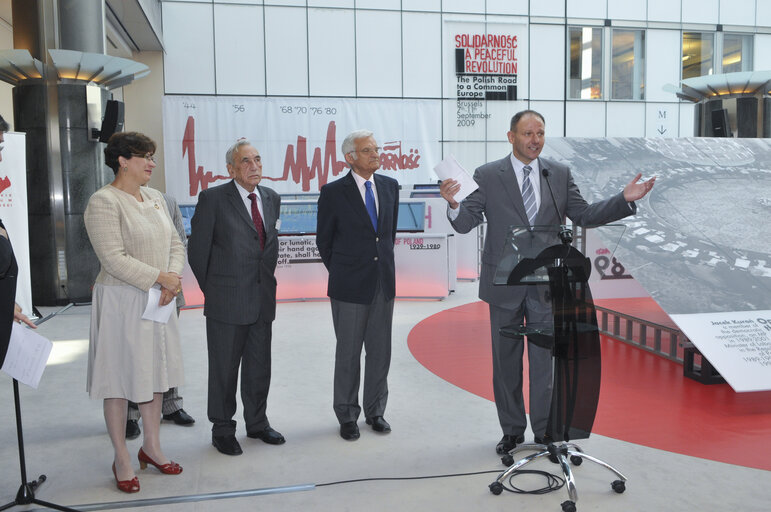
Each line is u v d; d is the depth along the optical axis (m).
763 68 14.91
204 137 12.49
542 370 2.98
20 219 5.68
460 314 6.66
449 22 13.54
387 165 13.20
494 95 13.83
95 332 2.59
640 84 14.52
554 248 2.51
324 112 12.94
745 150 5.61
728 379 3.54
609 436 3.14
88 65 7.55
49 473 2.81
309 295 7.60
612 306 5.67
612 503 2.42
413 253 7.57
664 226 4.59
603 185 4.85
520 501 2.46
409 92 13.53
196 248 2.97
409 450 3.04
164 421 3.52
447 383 4.18
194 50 12.66
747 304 3.97
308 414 3.62
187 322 6.36
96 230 2.48
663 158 5.39
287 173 12.89
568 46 14.12
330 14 13.09
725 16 14.62
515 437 3.01
